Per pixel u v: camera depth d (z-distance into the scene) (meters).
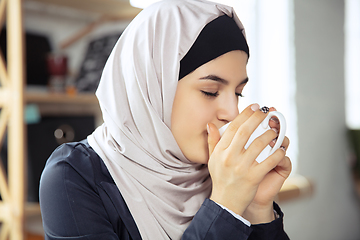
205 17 0.81
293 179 2.74
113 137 0.84
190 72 0.81
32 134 1.56
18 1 1.39
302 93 2.96
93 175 0.79
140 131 0.83
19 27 1.39
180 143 0.84
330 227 3.21
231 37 0.83
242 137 0.73
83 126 1.74
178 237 0.80
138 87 0.82
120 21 2.00
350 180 3.44
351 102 3.60
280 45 2.84
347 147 3.39
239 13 2.69
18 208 1.42
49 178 0.78
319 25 3.10
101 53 1.85
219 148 0.76
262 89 2.79
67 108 1.95
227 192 0.75
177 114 0.83
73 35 1.93
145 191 0.81
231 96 0.83
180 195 0.85
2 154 1.52
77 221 0.74
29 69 1.76
